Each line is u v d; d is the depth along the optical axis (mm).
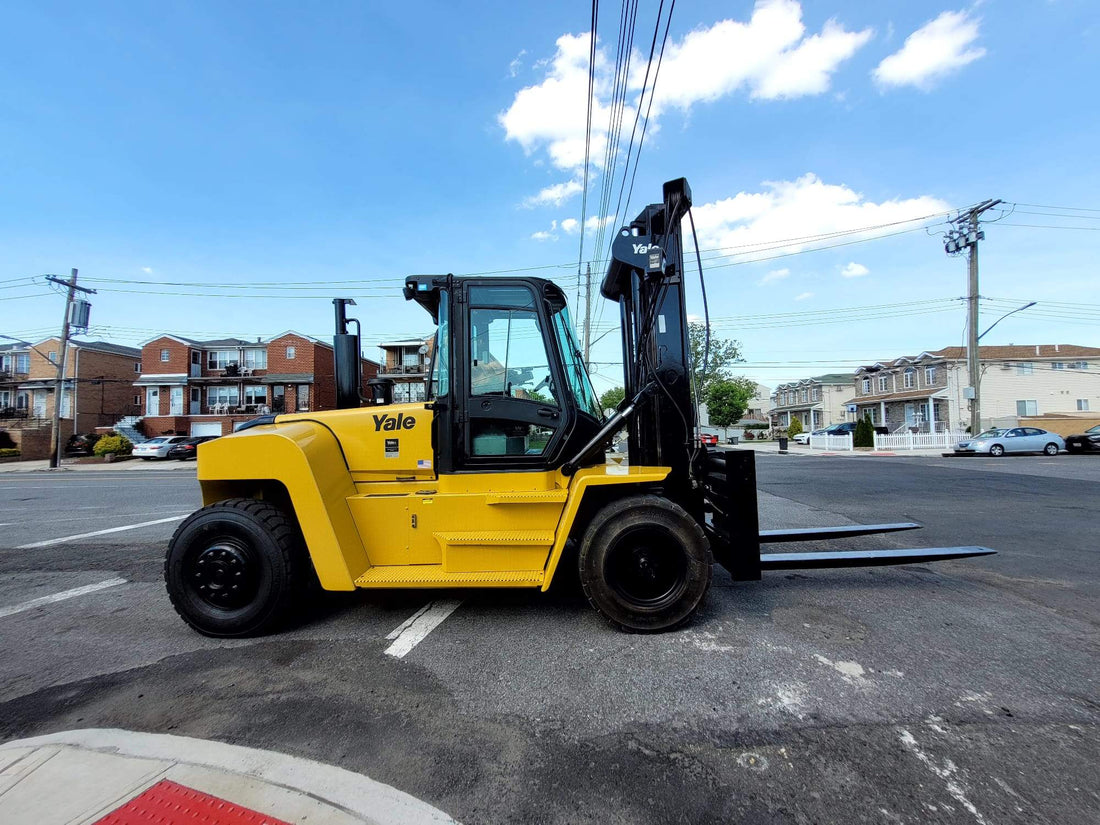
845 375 53125
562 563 5027
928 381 37062
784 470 15969
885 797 1984
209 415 38625
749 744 2328
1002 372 33594
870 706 2629
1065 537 6461
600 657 3213
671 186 4176
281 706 2703
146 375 38438
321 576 3502
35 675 3119
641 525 3502
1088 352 34156
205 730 2492
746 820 1874
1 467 27094
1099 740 2344
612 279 5031
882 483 12273
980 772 2123
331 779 2094
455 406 3852
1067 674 2961
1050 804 1941
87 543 6969
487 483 3816
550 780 2104
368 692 2834
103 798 1959
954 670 3008
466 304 3928
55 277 26719
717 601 4203
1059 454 22094
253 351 40250
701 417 4543
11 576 5344
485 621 3822
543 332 3941
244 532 3580
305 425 3936
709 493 4215
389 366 36781
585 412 4062
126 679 3049
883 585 4625
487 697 2764
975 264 23562
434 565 3730
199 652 3412
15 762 2189
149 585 4996
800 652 3250
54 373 39156
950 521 7488
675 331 4156
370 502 3748
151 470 23391
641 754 2266
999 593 4391
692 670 3025
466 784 2080
